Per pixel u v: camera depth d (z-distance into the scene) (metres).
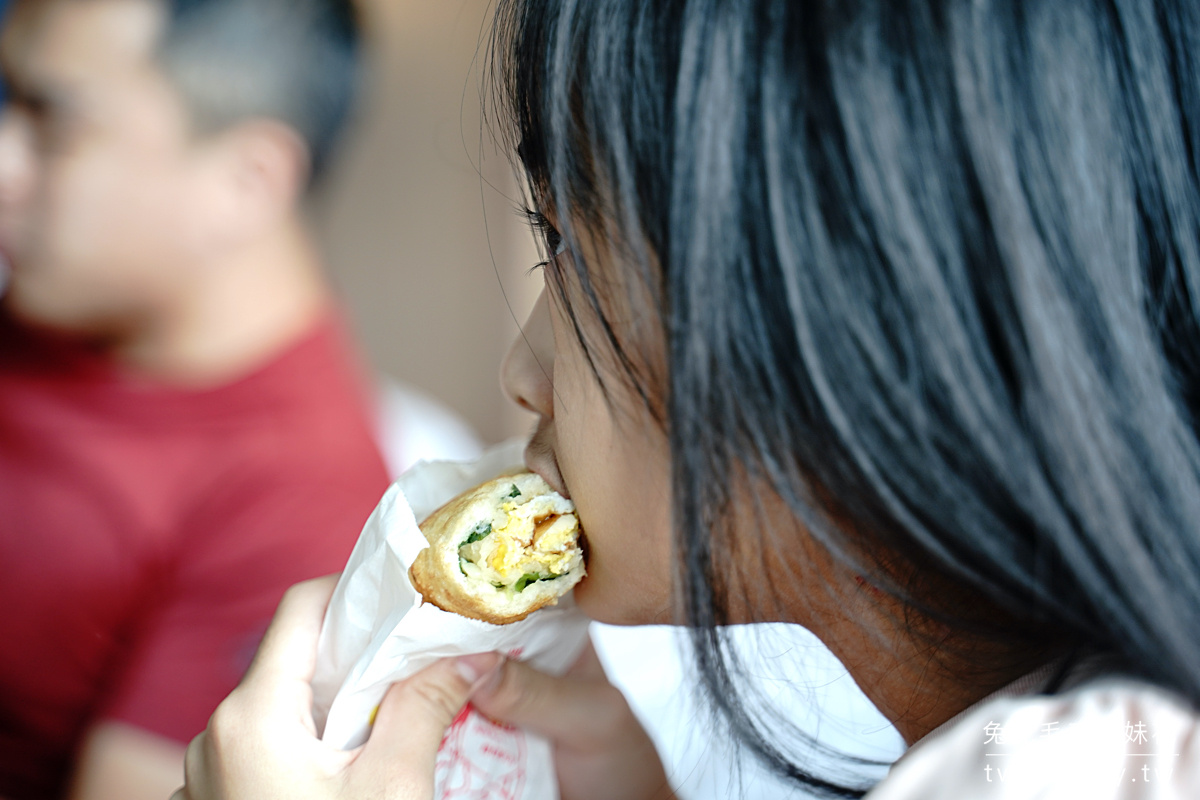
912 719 0.60
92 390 0.93
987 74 0.51
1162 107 0.53
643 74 0.53
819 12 0.52
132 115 0.93
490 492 0.61
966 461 0.52
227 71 0.96
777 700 0.68
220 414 0.96
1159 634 0.51
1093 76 0.52
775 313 0.52
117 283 0.94
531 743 0.68
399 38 1.24
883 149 0.51
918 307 0.51
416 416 1.31
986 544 0.53
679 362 0.53
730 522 0.55
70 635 0.91
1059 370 0.51
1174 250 0.53
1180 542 0.52
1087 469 0.51
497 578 0.60
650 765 0.71
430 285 1.37
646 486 0.57
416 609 0.60
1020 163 0.51
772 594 0.58
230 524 0.95
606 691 0.70
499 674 0.65
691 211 0.52
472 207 1.38
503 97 0.59
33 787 0.91
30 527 0.91
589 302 0.56
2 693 0.91
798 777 0.65
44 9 0.92
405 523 0.60
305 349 1.04
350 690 0.61
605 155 0.54
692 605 0.55
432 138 1.31
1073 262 0.51
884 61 0.51
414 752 0.62
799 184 0.52
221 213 0.98
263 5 0.98
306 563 0.95
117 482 0.92
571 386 0.58
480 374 1.45
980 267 0.51
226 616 0.91
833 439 0.53
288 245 1.05
